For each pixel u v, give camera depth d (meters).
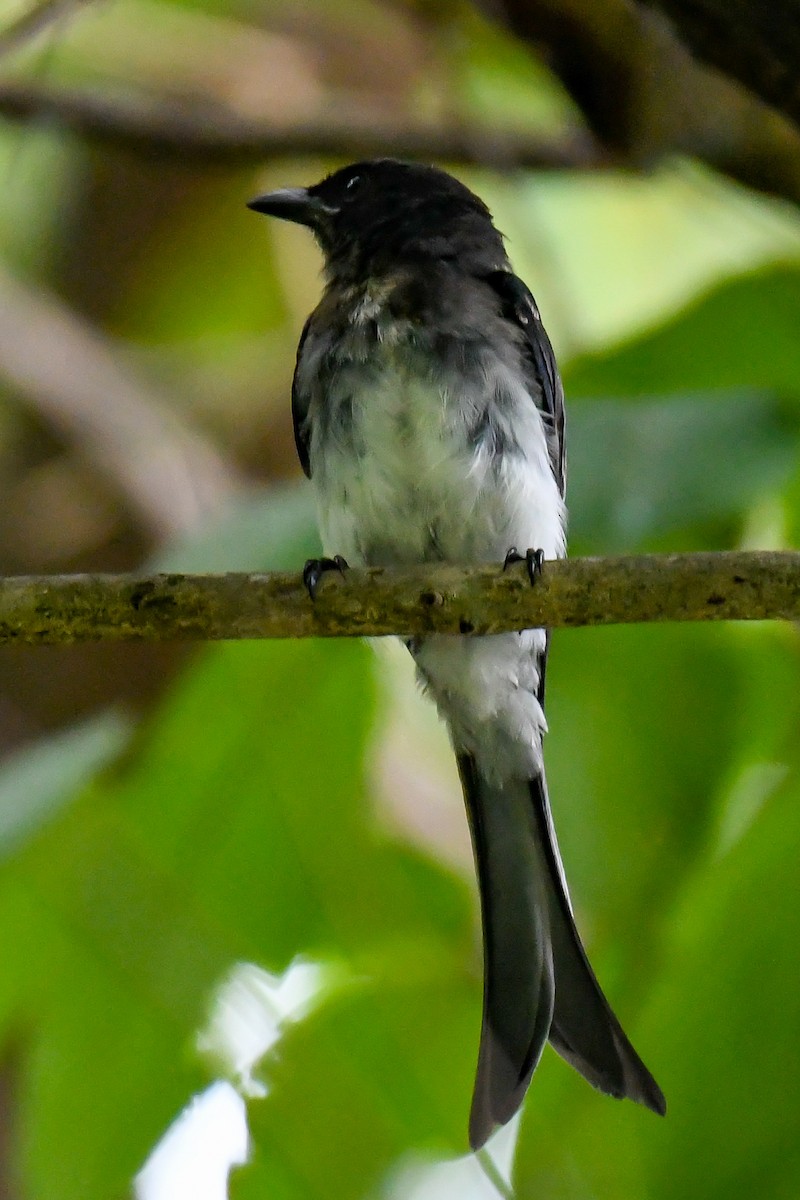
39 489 12.63
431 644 9.22
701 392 8.16
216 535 8.73
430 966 9.06
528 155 11.17
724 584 6.91
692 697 9.23
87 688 11.52
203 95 11.99
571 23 7.82
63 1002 8.66
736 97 7.88
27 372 12.77
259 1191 8.66
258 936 8.85
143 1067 8.65
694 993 7.92
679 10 6.39
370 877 9.03
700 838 9.07
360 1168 8.74
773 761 9.18
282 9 12.77
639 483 7.83
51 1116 8.62
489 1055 7.96
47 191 13.87
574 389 8.74
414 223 10.25
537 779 9.09
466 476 8.98
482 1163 8.47
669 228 13.28
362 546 9.23
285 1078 8.73
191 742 8.73
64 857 8.64
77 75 12.08
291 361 13.47
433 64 12.38
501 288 9.77
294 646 8.70
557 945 8.46
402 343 9.13
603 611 7.07
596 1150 8.38
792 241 10.02
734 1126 7.84
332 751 8.81
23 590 7.09
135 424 12.75
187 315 13.95
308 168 13.12
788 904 7.86
